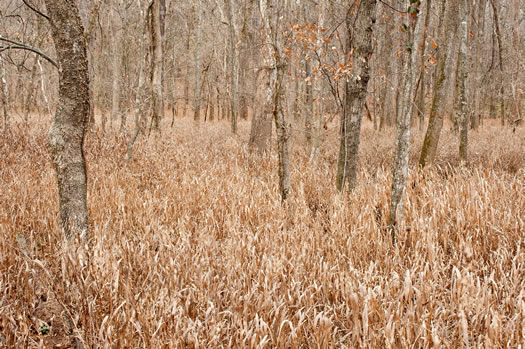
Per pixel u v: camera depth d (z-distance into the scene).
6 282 3.19
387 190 5.07
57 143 3.22
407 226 4.28
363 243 3.87
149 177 6.68
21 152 7.32
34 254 3.71
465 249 3.76
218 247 3.80
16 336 2.69
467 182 5.34
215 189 5.58
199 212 4.92
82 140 3.34
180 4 24.84
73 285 2.80
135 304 2.71
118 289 2.94
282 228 4.52
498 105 27.05
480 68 19.83
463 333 2.45
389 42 15.41
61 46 3.13
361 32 5.13
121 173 6.54
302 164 7.44
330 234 4.35
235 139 11.63
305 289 3.10
